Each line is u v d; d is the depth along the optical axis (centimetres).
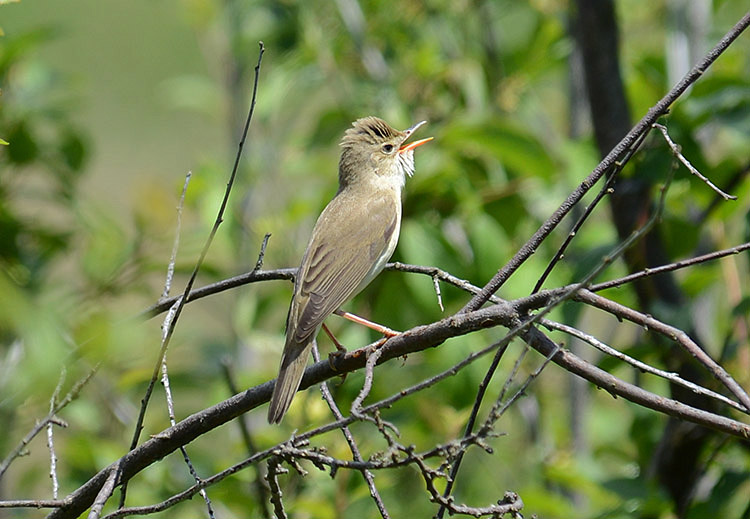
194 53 2508
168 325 677
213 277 1147
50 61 2484
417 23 1397
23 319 561
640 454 1123
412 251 1073
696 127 1028
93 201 1171
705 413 541
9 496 1157
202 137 2420
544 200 1228
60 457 1177
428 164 1104
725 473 945
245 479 984
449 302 1077
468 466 1221
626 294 1158
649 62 1257
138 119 2466
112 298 1052
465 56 1398
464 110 1298
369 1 1376
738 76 1047
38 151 1075
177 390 1171
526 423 1262
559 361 576
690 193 1091
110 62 2497
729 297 1087
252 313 1241
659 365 1007
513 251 1202
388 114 1273
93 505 600
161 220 1092
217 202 1172
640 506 950
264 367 1324
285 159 1366
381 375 1135
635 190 1014
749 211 1027
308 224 1324
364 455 1016
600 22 999
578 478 999
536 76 1359
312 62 1355
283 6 1417
